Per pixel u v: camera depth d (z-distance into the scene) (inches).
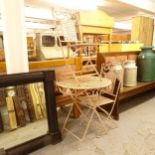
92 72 89.1
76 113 88.0
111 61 96.2
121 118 88.1
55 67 79.1
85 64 90.2
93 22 90.2
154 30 172.9
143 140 68.2
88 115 91.6
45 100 65.5
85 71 86.3
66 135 72.2
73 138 70.0
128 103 110.6
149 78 114.4
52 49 83.3
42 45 81.7
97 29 94.0
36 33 84.3
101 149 62.6
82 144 65.7
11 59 67.3
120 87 88.4
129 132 74.3
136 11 184.5
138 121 84.7
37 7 169.8
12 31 65.8
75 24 82.6
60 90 78.0
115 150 62.0
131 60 106.0
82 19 85.0
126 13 198.4
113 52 99.7
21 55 69.1
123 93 95.3
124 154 59.8
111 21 99.5
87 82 67.7
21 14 66.7
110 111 86.6
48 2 149.8
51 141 65.3
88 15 87.1
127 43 119.9
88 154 59.9
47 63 76.6
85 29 88.0
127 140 68.2
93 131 75.2
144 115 92.0
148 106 105.3
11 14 64.6
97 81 69.2
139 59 113.5
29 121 66.9
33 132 64.5
